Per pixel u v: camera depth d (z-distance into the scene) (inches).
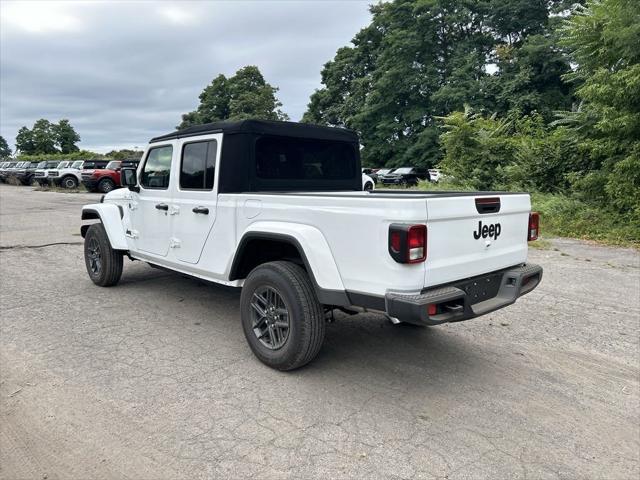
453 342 173.2
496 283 142.3
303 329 135.9
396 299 114.2
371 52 1557.6
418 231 113.3
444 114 1305.4
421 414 122.7
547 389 137.6
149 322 190.5
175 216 186.9
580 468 102.2
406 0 1333.7
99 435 111.7
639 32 371.2
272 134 169.6
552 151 518.6
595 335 180.7
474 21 1317.7
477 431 115.3
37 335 174.9
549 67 1115.9
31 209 646.5
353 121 1491.1
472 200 129.2
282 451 106.2
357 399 130.0
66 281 257.0
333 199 128.0
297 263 151.1
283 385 137.4
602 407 128.0
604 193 442.0
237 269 160.6
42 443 108.7
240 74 1923.0
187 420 118.3
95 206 237.6
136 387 135.1
